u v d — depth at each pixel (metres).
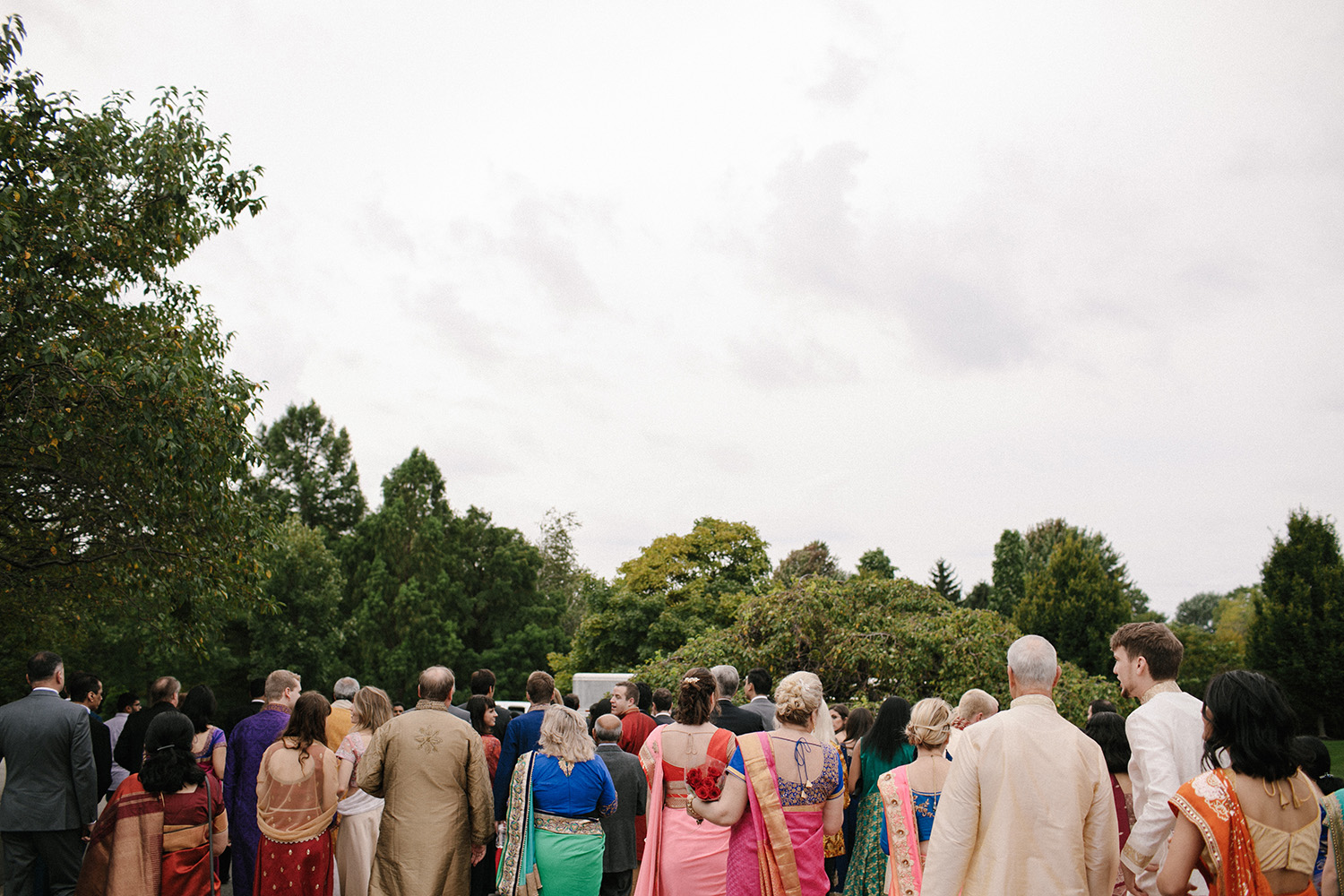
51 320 9.44
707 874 4.95
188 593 11.26
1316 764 4.09
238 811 5.90
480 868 7.22
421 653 41.06
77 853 6.02
